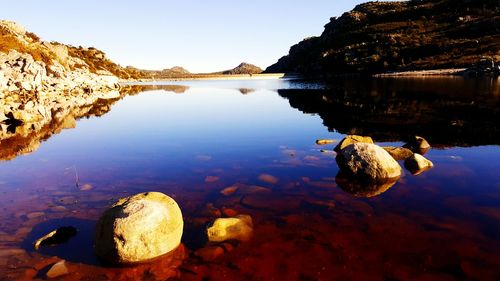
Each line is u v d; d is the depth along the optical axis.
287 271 5.27
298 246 5.95
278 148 12.81
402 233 6.32
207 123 19.22
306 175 9.59
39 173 10.24
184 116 22.30
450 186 8.54
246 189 8.60
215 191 8.52
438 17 119.31
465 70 58.31
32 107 26.34
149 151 12.82
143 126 18.70
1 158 12.09
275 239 6.19
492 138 13.44
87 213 7.42
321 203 7.70
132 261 5.51
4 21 49.62
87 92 46.00
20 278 5.19
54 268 5.39
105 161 11.49
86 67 66.69
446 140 13.32
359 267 5.32
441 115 18.98
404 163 10.31
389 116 19.38
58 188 8.94
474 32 88.25
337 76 90.50
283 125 17.92
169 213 5.96
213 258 5.66
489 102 23.50
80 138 15.61
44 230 6.67
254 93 41.66
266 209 7.45
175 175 9.85
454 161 10.54
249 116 21.53
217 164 10.88
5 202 8.04
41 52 45.66
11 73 31.78
